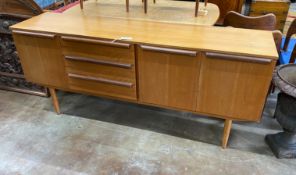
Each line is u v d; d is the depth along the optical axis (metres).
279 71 1.76
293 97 1.62
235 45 1.54
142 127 2.16
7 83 2.65
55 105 2.28
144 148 1.95
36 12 2.18
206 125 2.17
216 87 1.61
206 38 1.65
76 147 1.97
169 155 1.89
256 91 1.54
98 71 1.85
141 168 1.79
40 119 2.27
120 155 1.90
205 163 1.82
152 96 1.82
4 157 1.89
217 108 1.70
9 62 2.50
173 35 1.71
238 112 1.67
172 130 2.12
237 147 1.94
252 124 2.17
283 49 2.28
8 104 2.47
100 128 2.16
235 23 2.09
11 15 2.23
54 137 2.07
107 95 1.95
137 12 2.25
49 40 1.83
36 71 2.06
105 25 1.91
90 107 2.41
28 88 2.61
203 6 2.42
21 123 2.22
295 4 4.83
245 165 1.79
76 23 1.96
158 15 2.16
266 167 1.78
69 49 1.83
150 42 1.59
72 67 1.91
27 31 1.85
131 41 1.62
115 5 2.48
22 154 1.92
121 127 2.17
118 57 1.72
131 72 1.75
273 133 2.05
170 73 1.66
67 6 2.59
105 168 1.79
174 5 2.45
